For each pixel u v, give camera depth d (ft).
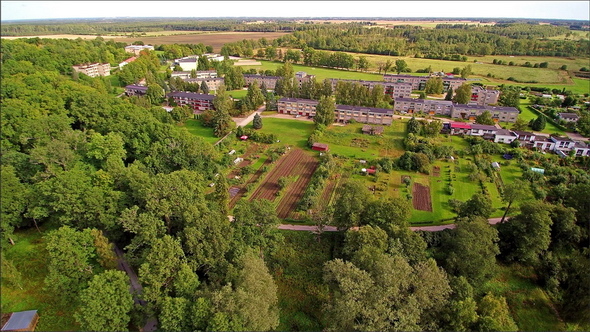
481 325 185.78
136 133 391.86
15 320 199.62
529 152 451.12
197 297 195.31
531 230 260.21
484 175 403.54
